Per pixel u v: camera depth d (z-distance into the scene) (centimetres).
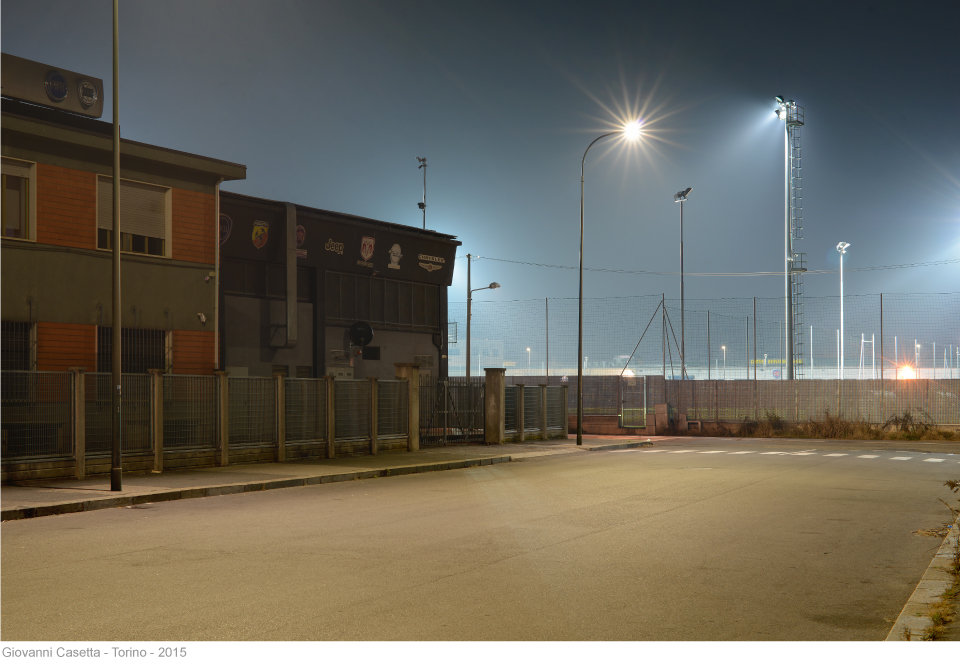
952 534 977
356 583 713
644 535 976
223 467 1812
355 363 3072
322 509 1244
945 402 3378
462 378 4006
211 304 2158
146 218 2045
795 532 1002
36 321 1808
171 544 928
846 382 3544
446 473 1869
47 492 1370
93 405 1633
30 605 636
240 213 2584
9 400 1494
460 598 659
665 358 3897
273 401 1981
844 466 2031
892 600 664
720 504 1274
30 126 1784
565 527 1040
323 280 2931
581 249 2797
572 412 3931
